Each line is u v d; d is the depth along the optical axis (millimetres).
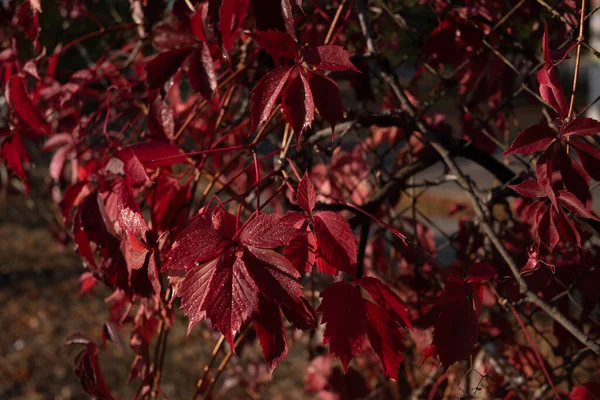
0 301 5359
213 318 839
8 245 6559
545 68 904
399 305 905
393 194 1556
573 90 908
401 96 1236
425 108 1329
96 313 5211
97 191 1117
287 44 905
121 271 1080
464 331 936
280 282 847
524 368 1464
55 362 4492
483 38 1231
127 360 4406
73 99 1449
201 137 1592
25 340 4773
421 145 1550
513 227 1412
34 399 4047
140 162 975
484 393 1309
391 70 1251
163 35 1105
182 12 1164
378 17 1482
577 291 1317
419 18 1461
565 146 899
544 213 938
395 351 904
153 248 981
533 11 1280
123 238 1073
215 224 908
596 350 975
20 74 1254
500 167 1347
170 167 1218
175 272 956
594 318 1287
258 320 869
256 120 904
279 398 3836
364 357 1837
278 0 929
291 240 894
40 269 5988
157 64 1096
